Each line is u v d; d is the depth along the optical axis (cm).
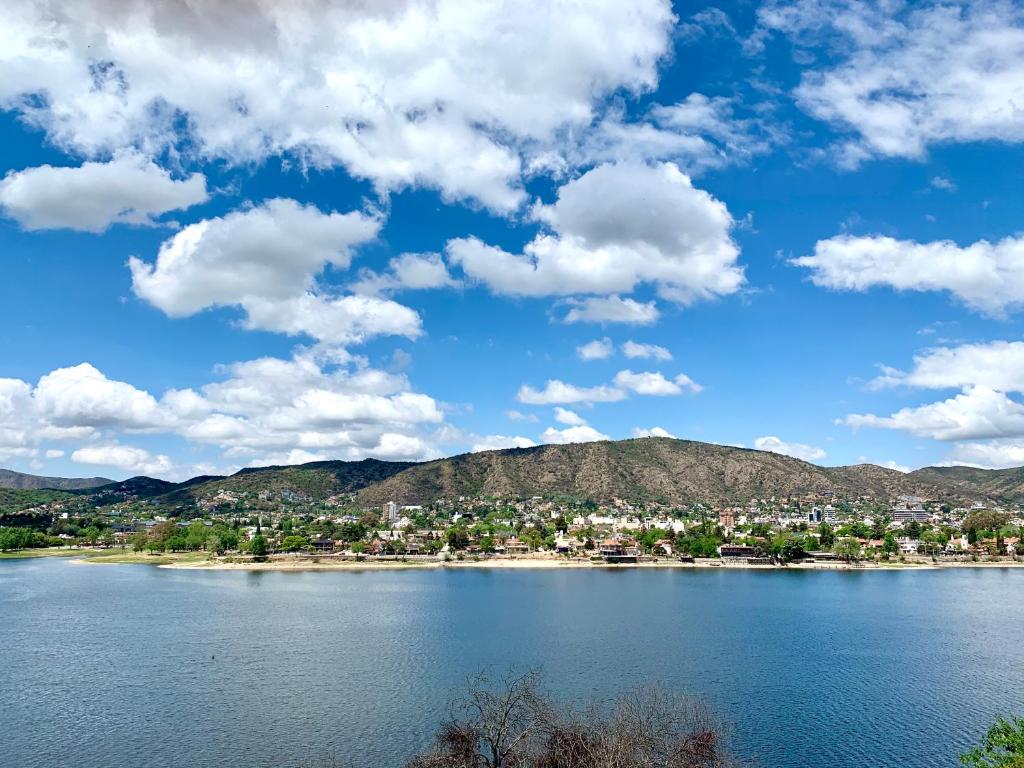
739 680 13212
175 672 13850
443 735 7519
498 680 13088
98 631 18262
